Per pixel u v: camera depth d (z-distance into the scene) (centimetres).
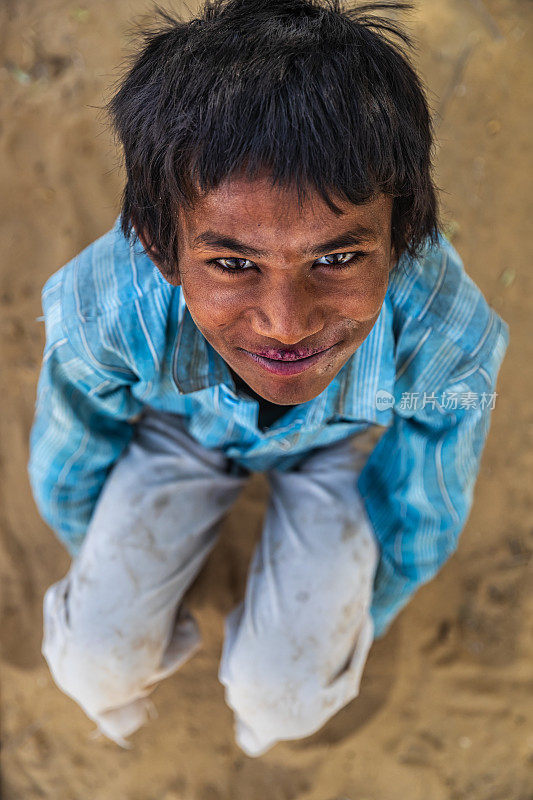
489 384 125
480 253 225
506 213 227
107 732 177
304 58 81
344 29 87
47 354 129
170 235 93
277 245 80
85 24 233
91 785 210
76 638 150
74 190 225
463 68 232
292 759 205
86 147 225
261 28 85
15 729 212
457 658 208
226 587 208
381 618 176
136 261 119
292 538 152
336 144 79
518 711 208
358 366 123
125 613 150
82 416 145
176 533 154
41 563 213
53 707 211
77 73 230
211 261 85
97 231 223
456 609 211
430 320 117
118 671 153
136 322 121
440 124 228
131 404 149
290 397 102
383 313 116
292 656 148
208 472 156
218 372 121
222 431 144
